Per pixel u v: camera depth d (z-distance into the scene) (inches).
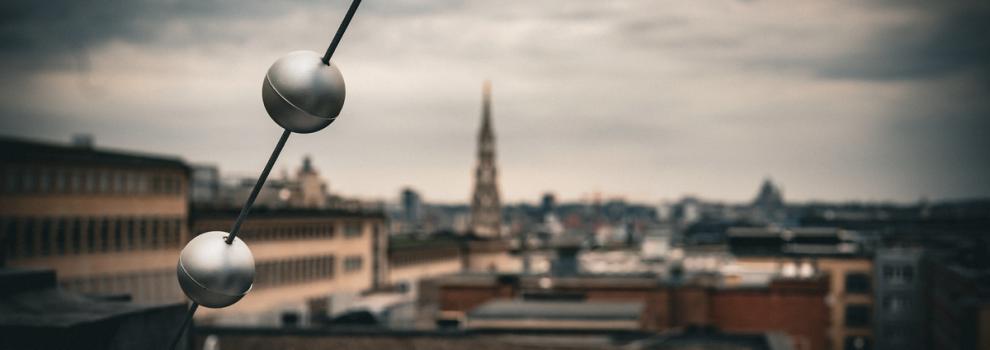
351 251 5565.9
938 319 4773.6
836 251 5787.4
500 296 4222.4
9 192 3398.1
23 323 845.8
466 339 1723.7
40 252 3538.4
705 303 4141.2
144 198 4008.4
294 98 415.5
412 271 6973.4
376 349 1729.8
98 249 3791.8
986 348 3597.4
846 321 5629.9
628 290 4160.9
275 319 4416.8
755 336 2295.8
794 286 4158.5
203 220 4338.1
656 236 7534.5
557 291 4165.8
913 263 5585.6
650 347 2158.0
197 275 434.9
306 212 5083.7
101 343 879.1
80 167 3698.3
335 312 4239.7
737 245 5659.5
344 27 420.5
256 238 4633.4
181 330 453.7
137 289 3991.1
